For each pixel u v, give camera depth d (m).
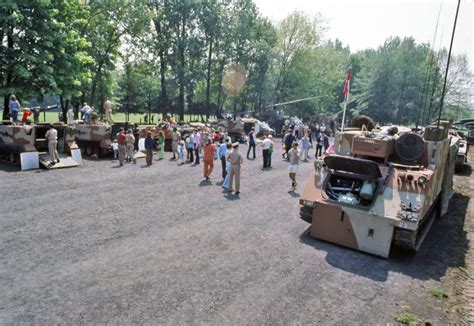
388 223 6.50
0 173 12.16
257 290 5.07
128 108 40.91
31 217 7.81
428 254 6.96
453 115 46.41
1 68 18.69
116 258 5.91
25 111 19.23
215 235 7.27
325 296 5.04
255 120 29.25
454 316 4.71
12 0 17.91
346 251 6.84
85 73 23.34
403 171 6.96
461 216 9.79
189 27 36.50
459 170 17.22
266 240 7.15
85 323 4.09
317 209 7.30
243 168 15.99
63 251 6.10
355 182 7.46
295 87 47.25
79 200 9.38
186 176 13.50
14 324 4.01
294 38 44.88
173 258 6.02
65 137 14.70
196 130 19.08
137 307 4.46
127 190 10.78
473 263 6.60
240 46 40.44
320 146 20.70
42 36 19.61
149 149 15.59
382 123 55.94
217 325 4.16
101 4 28.47
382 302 4.98
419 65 53.12
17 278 5.09
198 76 37.84
